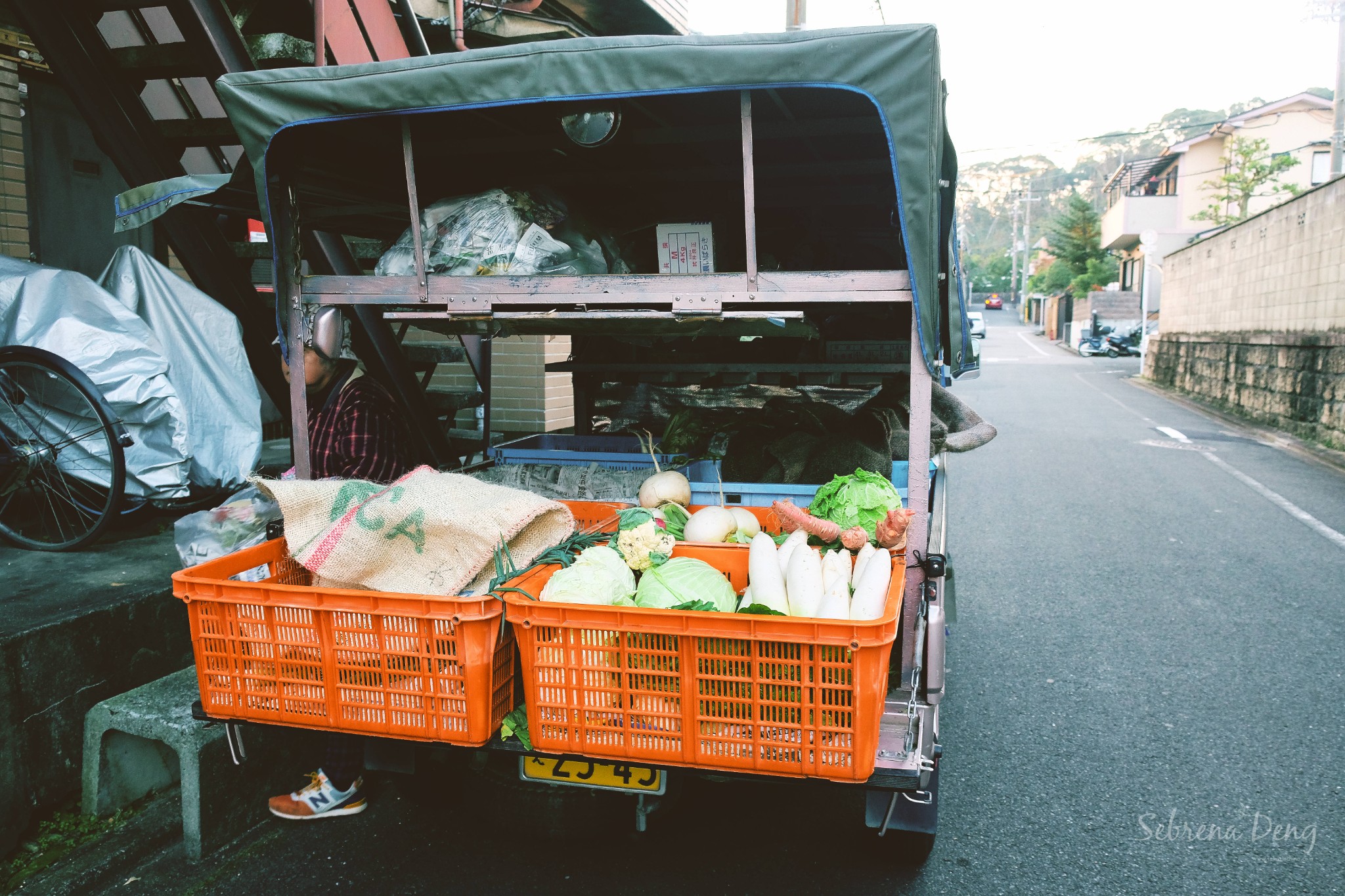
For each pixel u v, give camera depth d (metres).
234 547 3.32
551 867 2.94
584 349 5.32
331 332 3.12
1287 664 4.54
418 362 6.33
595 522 3.22
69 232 6.57
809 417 4.12
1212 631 5.01
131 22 6.41
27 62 5.96
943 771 3.54
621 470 3.89
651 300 2.61
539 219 3.07
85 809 3.20
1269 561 6.34
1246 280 15.53
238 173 3.03
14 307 4.27
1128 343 32.12
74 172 6.59
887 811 2.60
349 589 2.25
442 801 3.40
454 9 5.88
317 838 3.13
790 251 4.71
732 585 2.68
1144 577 6.02
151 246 7.31
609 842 3.10
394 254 2.99
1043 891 2.80
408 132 2.66
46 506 4.73
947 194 2.70
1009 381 22.81
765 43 2.27
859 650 1.88
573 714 2.10
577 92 2.40
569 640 2.07
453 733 2.16
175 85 6.78
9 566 4.02
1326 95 38.12
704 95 2.93
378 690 2.19
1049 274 62.62
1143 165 43.19
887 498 2.83
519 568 2.31
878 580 2.22
